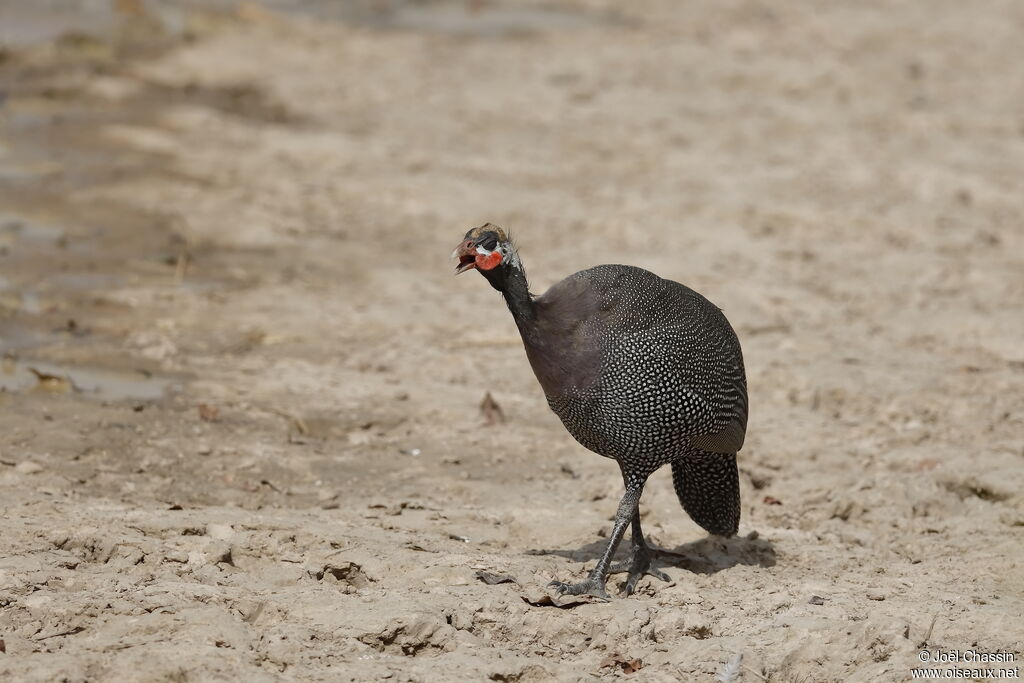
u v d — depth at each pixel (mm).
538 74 27766
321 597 8328
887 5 35938
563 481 11297
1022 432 12555
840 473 11578
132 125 22281
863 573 9648
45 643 7648
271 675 7359
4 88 23625
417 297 16078
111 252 16641
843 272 17641
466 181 20906
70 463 10695
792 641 8141
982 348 15023
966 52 30969
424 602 8320
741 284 16766
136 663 7320
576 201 20203
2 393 12086
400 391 13086
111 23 28938
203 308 15094
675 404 8625
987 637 8297
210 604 8156
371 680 7410
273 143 22031
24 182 19062
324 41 29438
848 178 21766
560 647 8281
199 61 26672
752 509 10938
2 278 15336
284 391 12883
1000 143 24078
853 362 14367
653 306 8695
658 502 10844
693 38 31422
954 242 18812
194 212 18484
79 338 13820
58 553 8750
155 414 11969
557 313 8562
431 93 26016
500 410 12594
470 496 10859
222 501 10352
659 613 8562
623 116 24953
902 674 7691
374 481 11062
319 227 18516
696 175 21719
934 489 11062
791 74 28094
